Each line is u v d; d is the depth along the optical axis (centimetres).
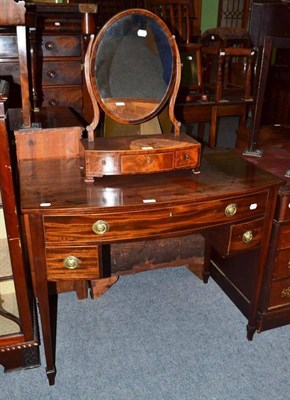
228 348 170
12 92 235
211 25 626
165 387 151
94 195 132
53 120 184
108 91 148
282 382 155
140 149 141
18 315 150
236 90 343
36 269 133
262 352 169
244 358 165
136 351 168
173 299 201
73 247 131
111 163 140
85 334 176
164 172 153
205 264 212
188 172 154
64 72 271
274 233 159
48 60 265
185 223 137
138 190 137
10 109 200
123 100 151
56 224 126
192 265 215
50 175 149
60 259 132
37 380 154
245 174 154
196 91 312
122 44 143
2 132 121
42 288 136
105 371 158
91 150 138
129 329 180
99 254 134
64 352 166
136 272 205
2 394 147
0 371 158
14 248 137
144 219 131
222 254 153
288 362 164
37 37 255
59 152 168
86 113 270
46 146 165
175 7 286
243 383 154
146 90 153
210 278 218
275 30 186
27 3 190
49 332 145
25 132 160
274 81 444
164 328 181
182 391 150
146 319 186
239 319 187
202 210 137
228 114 319
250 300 179
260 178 149
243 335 178
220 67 302
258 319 176
